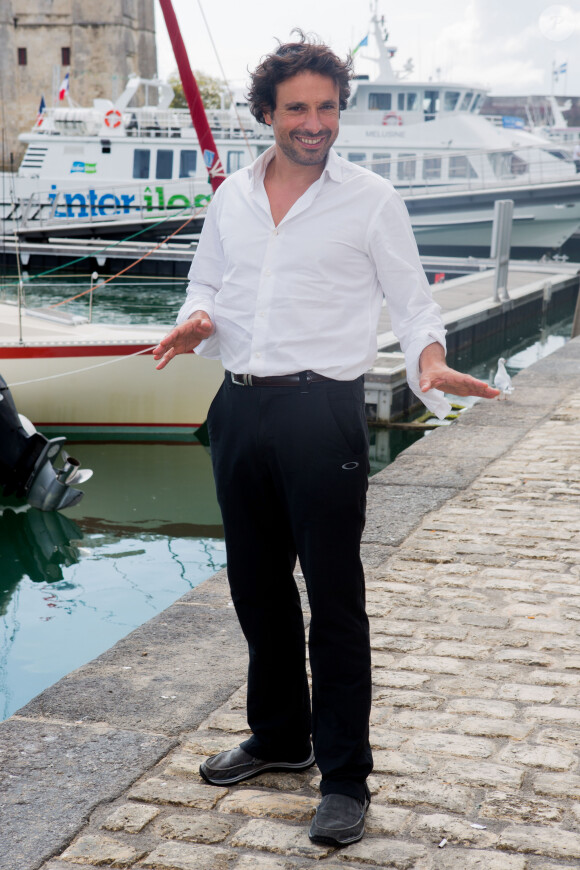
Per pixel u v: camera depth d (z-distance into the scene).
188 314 2.29
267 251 2.11
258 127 24.97
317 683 2.24
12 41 55.31
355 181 2.08
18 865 2.11
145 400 9.49
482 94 27.14
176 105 50.81
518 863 2.11
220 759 2.46
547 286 18.92
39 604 5.59
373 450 9.45
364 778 2.26
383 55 26.05
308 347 2.09
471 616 3.60
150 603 5.61
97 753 2.59
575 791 2.40
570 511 4.96
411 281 2.11
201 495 7.84
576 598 3.78
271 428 2.13
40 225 26.02
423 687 3.01
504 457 6.09
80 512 7.42
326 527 2.13
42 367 9.24
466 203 25.61
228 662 3.16
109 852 2.17
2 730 2.72
